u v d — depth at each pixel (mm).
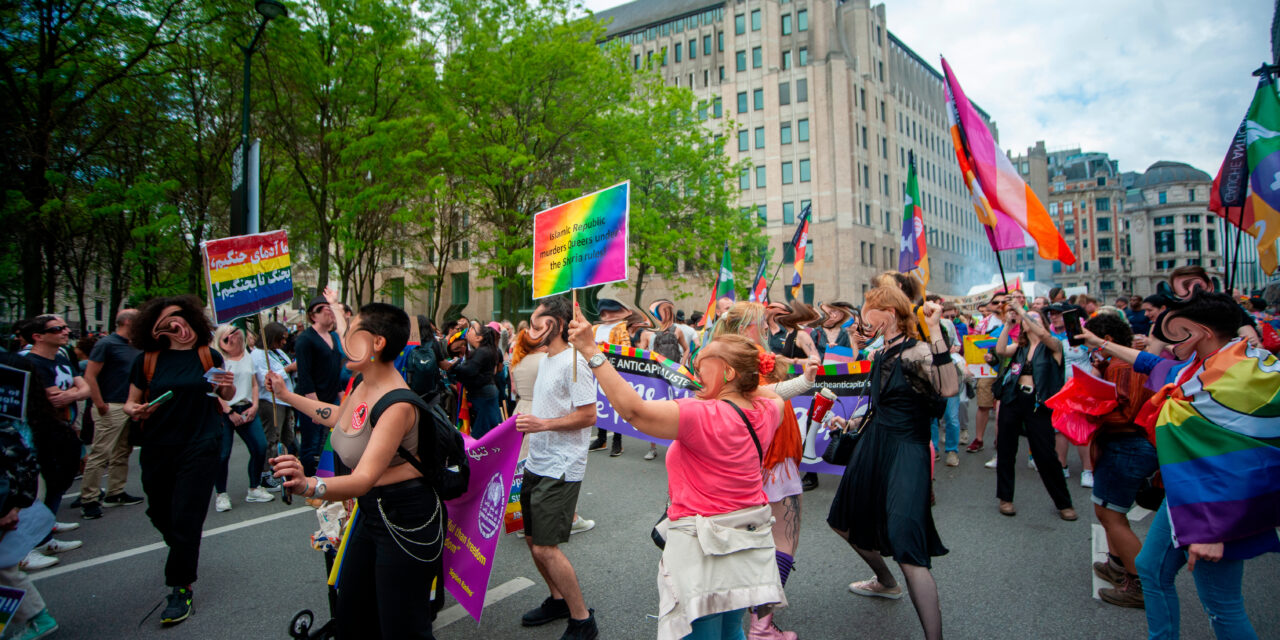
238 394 6078
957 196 65812
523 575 4316
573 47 19297
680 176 28328
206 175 17391
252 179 11508
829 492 6410
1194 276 4879
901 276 4094
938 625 2959
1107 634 3338
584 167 19859
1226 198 5582
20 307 15023
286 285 4422
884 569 3771
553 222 3340
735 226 28906
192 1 13727
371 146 15125
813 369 3461
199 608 3871
